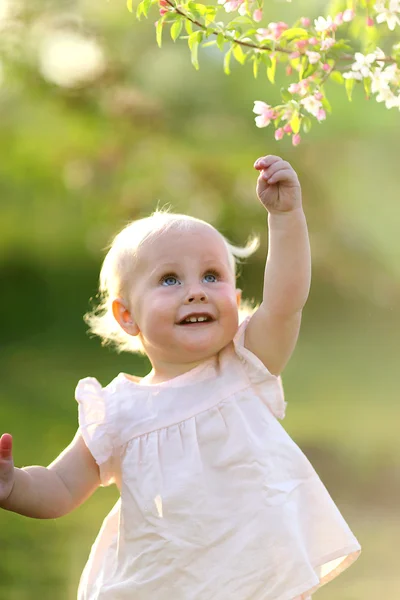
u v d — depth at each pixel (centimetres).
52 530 805
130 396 334
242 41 373
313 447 1126
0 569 671
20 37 1234
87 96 1328
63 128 1434
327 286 2545
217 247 339
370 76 368
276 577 304
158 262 334
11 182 1842
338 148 1455
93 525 824
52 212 2097
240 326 335
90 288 2948
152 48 1294
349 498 889
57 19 1238
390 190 1465
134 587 313
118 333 378
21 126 1452
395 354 2191
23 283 2916
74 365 2244
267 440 319
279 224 327
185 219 344
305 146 1457
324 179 1509
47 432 1344
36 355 2433
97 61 1284
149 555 313
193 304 328
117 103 1340
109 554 331
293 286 325
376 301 2139
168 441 322
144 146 1445
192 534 309
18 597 598
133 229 351
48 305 2931
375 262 1777
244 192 1599
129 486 322
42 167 1622
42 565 684
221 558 307
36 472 329
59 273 2917
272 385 330
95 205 1728
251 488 311
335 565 327
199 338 327
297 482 318
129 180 1533
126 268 345
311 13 970
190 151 1459
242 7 375
